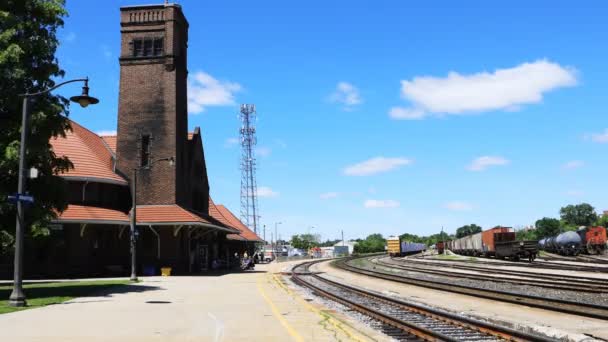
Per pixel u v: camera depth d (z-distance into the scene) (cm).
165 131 4381
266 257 9762
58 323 1312
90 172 4009
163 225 4112
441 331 1268
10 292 2384
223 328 1220
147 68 4472
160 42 4497
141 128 4403
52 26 2255
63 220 3653
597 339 1177
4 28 2108
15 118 2119
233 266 5669
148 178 4325
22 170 1814
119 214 4028
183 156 4591
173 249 4134
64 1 2262
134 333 1148
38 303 1819
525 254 5866
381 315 1479
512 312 1692
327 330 1187
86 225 3878
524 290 2403
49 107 2152
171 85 4438
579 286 2386
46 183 2197
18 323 1312
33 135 2117
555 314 1602
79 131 4512
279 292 2320
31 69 2156
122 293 2264
